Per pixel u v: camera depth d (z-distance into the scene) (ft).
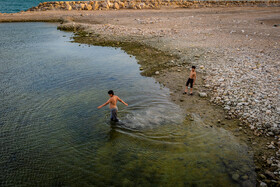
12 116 31.96
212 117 31.07
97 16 135.44
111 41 78.74
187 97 37.68
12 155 24.12
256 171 21.09
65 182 20.35
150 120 30.25
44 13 151.84
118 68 52.80
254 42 67.92
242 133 27.04
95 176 20.98
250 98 34.55
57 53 66.18
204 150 24.14
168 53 62.28
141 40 76.95
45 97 37.99
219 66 50.06
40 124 30.07
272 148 23.98
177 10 169.78
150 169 21.70
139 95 38.22
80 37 87.15
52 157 23.73
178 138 26.35
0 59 58.95
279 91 35.42
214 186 19.47
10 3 264.93
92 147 25.22
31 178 20.92
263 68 46.19
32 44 77.20
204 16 132.16
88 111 33.22
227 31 85.97
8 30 102.42
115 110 29.27
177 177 20.58
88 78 46.60
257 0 236.22
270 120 28.32
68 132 28.19
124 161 22.89
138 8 178.09
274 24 100.27
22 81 44.86
